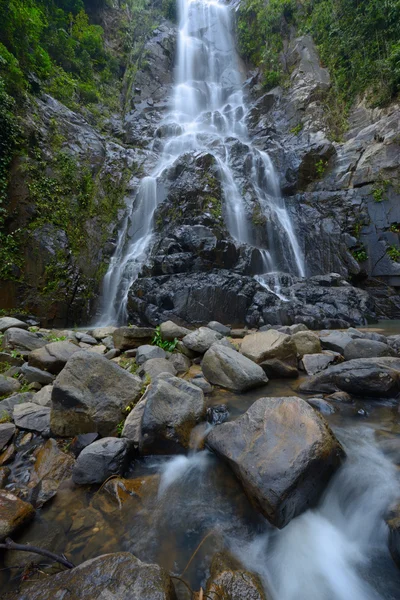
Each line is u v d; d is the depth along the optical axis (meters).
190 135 17.53
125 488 2.52
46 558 1.95
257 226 12.51
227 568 1.82
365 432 3.09
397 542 1.88
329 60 17.50
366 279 11.79
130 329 5.85
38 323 10.39
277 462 2.26
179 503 2.42
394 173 11.77
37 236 11.27
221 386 4.28
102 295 11.80
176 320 8.15
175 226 11.47
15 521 2.10
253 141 17.39
